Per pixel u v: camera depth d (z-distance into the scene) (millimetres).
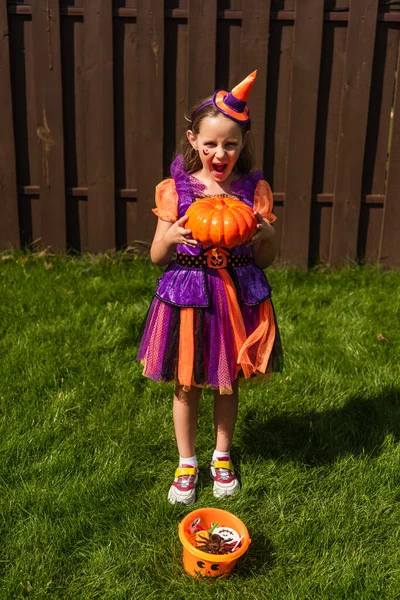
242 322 2568
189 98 5113
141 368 3697
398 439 3141
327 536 2561
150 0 4883
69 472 2850
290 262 5453
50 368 3621
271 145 5250
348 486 2828
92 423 3211
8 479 2811
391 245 5430
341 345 4008
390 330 4242
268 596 2332
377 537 2588
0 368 3619
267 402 3396
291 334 4145
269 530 2619
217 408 2803
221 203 2461
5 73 5059
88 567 2422
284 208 5316
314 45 4953
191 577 2387
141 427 3195
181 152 2688
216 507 2725
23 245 5527
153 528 2600
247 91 2410
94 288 4746
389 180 5281
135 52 5051
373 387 3559
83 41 5012
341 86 5105
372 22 4910
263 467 2941
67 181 5375
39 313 4312
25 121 5227
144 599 2305
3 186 5328
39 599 2275
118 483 2801
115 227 5445
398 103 5105
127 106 5176
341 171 5254
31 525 2561
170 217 2555
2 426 3115
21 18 4984
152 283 4891
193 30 4934
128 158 5312
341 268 5469
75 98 5145
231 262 2559
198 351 2549
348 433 3197
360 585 2361
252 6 4887
